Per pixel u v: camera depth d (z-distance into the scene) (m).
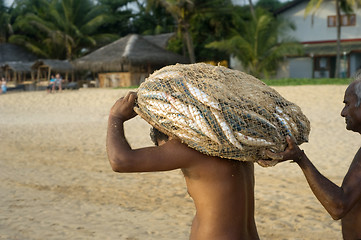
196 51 47.00
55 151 9.28
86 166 7.74
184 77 1.82
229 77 1.88
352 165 1.96
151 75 1.96
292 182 6.38
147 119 1.85
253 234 1.99
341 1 35.28
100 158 8.47
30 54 49.78
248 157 1.80
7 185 6.40
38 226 4.58
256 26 33.91
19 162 8.13
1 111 18.97
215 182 1.85
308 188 6.04
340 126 11.95
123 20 55.94
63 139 10.93
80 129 12.77
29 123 14.59
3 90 30.27
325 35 38.28
